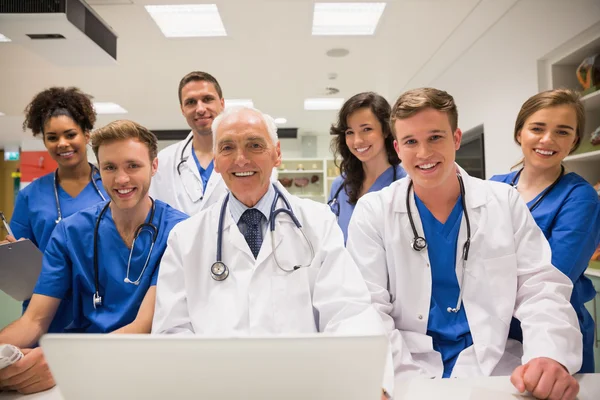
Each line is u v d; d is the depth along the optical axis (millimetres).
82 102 1751
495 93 3168
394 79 4477
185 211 2119
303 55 3703
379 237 1233
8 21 2250
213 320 1033
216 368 552
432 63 3971
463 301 1144
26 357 872
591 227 1275
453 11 2898
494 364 1053
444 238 1163
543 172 1452
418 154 1077
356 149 1931
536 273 1092
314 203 1197
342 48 3557
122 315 1223
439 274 1169
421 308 1151
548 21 2494
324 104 5668
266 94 5016
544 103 1400
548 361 868
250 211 1132
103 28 2670
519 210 1161
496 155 3193
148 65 3877
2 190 8008
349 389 565
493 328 1093
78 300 1276
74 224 1303
